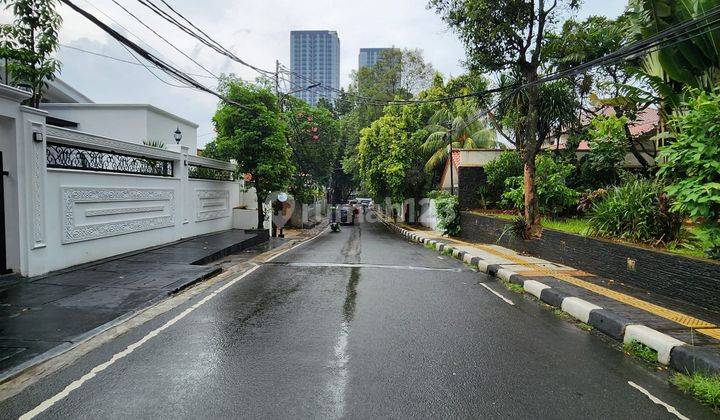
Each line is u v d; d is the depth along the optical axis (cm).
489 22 1265
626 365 490
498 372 454
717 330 555
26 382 413
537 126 1634
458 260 1325
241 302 729
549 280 888
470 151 2012
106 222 1088
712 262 656
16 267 841
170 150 1433
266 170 1822
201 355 484
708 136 681
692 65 988
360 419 350
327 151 3212
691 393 418
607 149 1466
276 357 480
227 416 351
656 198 898
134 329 575
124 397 383
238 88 1839
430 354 500
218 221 1875
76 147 989
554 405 384
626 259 853
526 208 1338
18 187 823
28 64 913
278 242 1847
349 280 936
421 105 3086
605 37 1472
